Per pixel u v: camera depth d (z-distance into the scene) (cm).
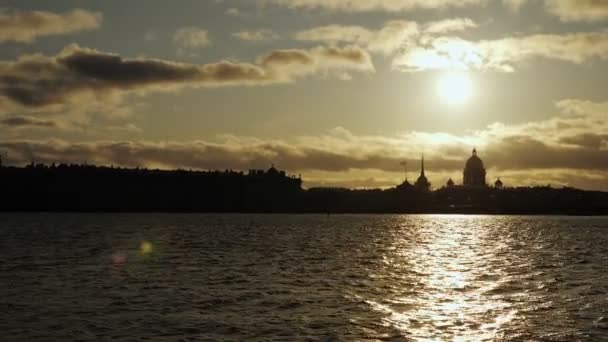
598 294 6969
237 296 6775
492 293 7069
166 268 9688
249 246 15425
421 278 8525
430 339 4856
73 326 5259
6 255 12219
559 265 10625
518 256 12756
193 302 6381
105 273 8925
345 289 7356
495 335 4978
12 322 5397
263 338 4894
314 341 4800
